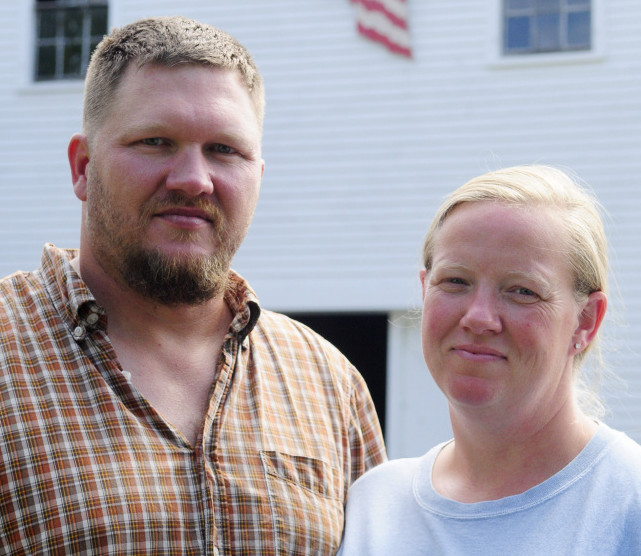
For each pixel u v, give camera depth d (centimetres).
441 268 208
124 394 229
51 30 1062
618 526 193
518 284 202
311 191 965
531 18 953
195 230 232
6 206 1034
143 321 243
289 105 977
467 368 205
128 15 1031
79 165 248
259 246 970
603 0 923
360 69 966
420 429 920
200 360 248
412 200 944
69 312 232
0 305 237
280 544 231
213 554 221
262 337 263
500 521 203
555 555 193
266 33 988
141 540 215
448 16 951
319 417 257
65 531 211
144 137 230
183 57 233
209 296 240
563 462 209
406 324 934
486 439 211
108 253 236
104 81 237
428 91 949
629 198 902
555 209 208
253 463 237
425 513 216
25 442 215
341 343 1263
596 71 920
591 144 915
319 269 957
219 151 237
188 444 229
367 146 958
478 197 208
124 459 221
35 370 225
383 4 957
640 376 867
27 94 1044
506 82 936
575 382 219
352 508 235
